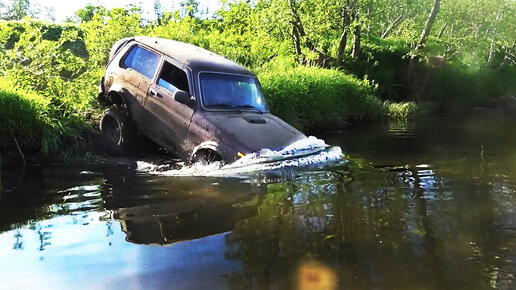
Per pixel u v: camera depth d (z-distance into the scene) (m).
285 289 2.18
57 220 3.45
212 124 5.87
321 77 14.66
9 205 3.95
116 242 2.90
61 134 6.94
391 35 29.70
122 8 13.00
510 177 5.06
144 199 4.08
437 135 10.07
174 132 6.39
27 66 8.70
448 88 24.64
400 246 2.81
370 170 5.48
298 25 18.42
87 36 12.84
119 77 7.51
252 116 6.45
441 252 2.70
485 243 2.85
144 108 6.88
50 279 2.33
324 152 6.20
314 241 2.89
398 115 16.81
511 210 3.63
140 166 6.04
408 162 6.16
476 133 10.46
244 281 2.28
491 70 29.00
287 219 3.38
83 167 5.97
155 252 2.71
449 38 29.31
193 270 2.43
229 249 2.74
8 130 6.41
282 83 12.05
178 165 6.06
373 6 20.41
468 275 2.36
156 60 7.03
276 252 2.70
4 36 9.56
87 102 8.29
